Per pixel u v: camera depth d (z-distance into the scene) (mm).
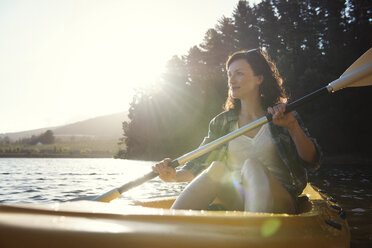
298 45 29891
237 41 34469
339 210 1703
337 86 1824
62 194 5352
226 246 849
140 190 6137
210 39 38312
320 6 31562
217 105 29969
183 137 33312
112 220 820
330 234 1180
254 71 1979
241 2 34812
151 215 858
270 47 32562
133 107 41250
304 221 1138
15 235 705
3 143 82938
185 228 841
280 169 1813
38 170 12789
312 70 22375
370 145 21297
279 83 2113
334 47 24328
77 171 12469
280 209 1390
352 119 21453
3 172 11188
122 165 19734
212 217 918
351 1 29203
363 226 2830
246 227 938
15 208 845
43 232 711
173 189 6359
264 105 2088
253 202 1331
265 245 914
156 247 764
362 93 21484
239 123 2031
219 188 1576
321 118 21812
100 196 1565
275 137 1795
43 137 85250
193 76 37438
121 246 738
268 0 33719
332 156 21531
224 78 31141
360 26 24953
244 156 1843
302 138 1672
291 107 1689
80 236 721
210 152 2002
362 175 9625
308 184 2545
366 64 1852
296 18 32906
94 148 65000
